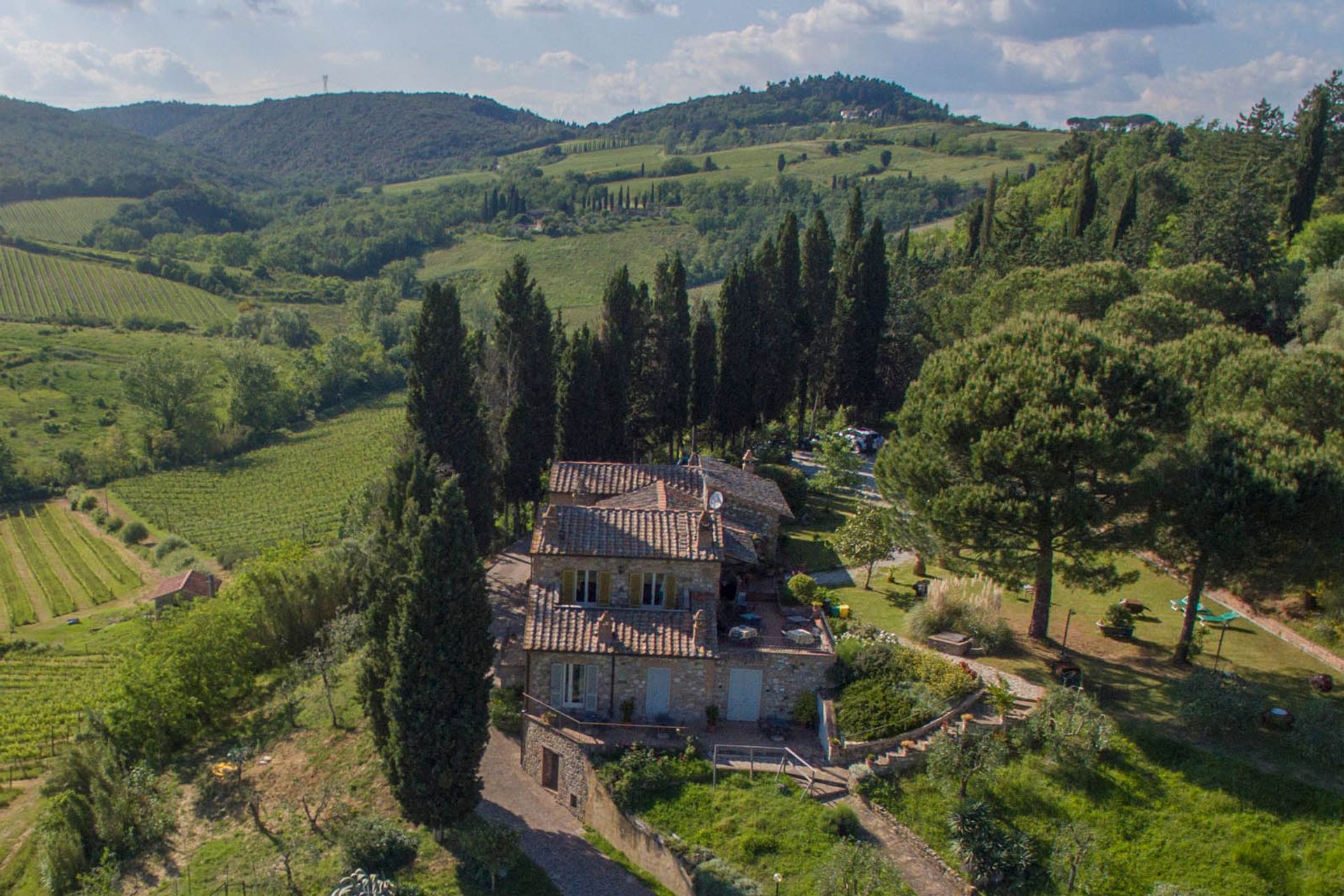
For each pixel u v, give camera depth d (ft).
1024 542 126.52
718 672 126.72
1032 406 120.47
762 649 127.24
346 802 127.75
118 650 222.07
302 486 438.81
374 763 134.10
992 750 107.34
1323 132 300.40
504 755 132.87
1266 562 118.62
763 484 184.34
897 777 111.75
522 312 217.15
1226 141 368.07
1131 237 298.56
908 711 117.29
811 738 123.75
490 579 186.39
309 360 597.52
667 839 106.83
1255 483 114.93
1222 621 141.28
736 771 115.75
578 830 118.11
